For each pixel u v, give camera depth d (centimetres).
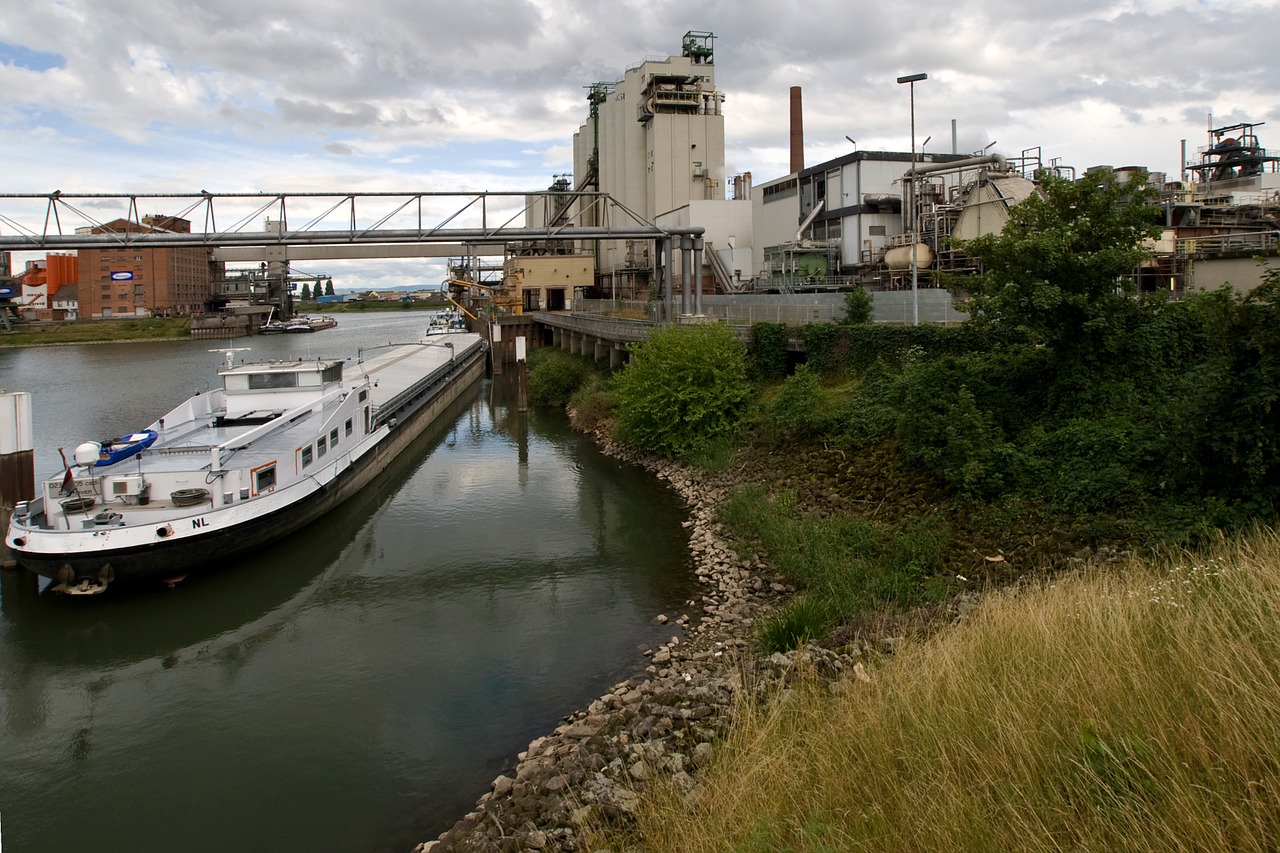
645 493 3028
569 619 1895
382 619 1953
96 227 4197
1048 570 1642
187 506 2141
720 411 3303
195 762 1368
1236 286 3136
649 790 895
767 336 3666
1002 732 680
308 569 2303
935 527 1961
